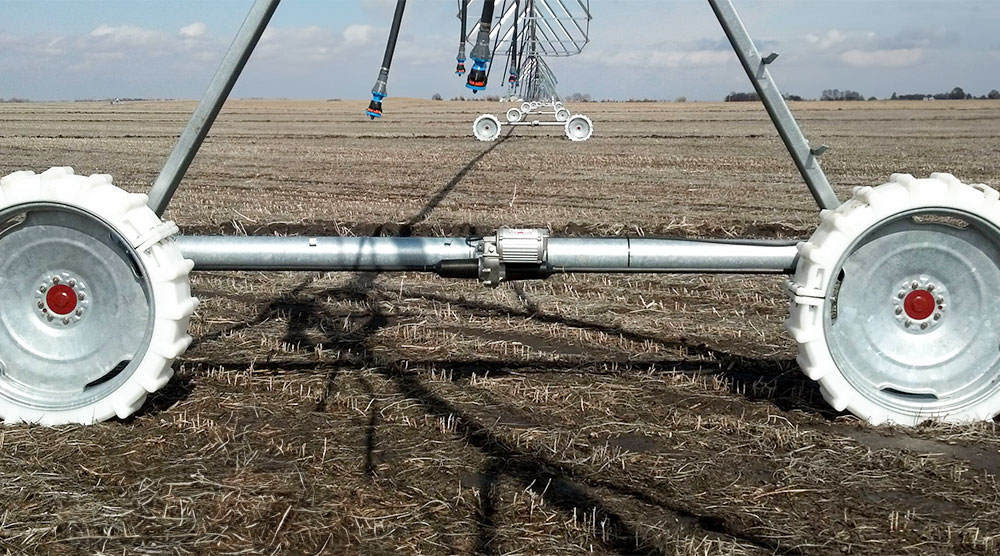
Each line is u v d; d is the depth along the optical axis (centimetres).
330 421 459
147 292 440
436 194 1502
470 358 581
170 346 433
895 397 459
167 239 439
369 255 486
